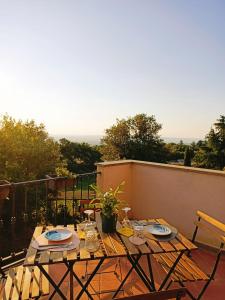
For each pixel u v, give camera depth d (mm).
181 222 4055
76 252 1888
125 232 2268
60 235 2143
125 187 4629
